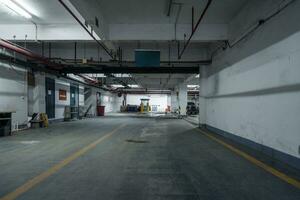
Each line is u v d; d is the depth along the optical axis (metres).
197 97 28.67
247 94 5.46
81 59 9.08
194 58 9.51
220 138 7.06
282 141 4.03
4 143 6.08
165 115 21.30
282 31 3.98
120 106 31.53
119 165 3.98
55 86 12.52
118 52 9.06
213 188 2.94
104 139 6.82
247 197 2.66
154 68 10.35
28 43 8.84
